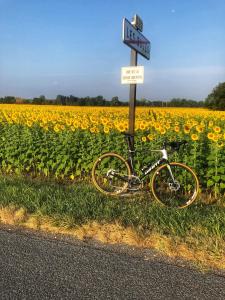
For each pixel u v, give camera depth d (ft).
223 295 11.12
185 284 11.71
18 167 30.71
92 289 11.40
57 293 11.16
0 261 13.28
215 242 14.06
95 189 23.62
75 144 28.99
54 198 19.53
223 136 25.31
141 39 23.40
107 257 13.64
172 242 14.44
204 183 24.57
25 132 31.24
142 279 12.00
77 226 16.35
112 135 28.78
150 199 21.85
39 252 14.07
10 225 17.15
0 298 10.87
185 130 28.12
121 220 16.90
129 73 22.77
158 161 22.34
